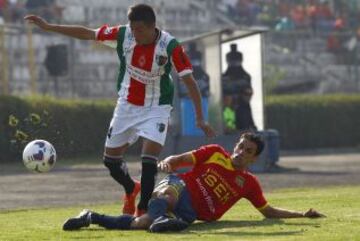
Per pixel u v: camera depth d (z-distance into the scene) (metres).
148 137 27.53
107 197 45.81
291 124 97.12
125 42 27.58
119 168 29.27
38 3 100.31
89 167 68.12
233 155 28.16
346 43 118.25
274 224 27.50
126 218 26.47
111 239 24.19
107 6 102.75
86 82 96.38
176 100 63.53
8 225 29.56
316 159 83.00
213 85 64.75
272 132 66.12
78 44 96.31
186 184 27.66
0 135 73.12
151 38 27.23
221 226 27.22
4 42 90.25
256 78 67.75
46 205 41.38
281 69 110.75
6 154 73.44
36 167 30.27
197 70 64.06
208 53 64.88
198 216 27.84
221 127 64.56
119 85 28.31
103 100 82.50
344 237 23.66
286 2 124.75
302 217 28.98
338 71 115.56
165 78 27.84
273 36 112.94
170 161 27.53
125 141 28.64
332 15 125.19
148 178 27.45
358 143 103.38
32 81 90.94
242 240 23.44
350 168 69.81
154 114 27.77
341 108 101.81
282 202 36.91
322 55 115.50
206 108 64.31
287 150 97.00
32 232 26.67
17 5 99.44
